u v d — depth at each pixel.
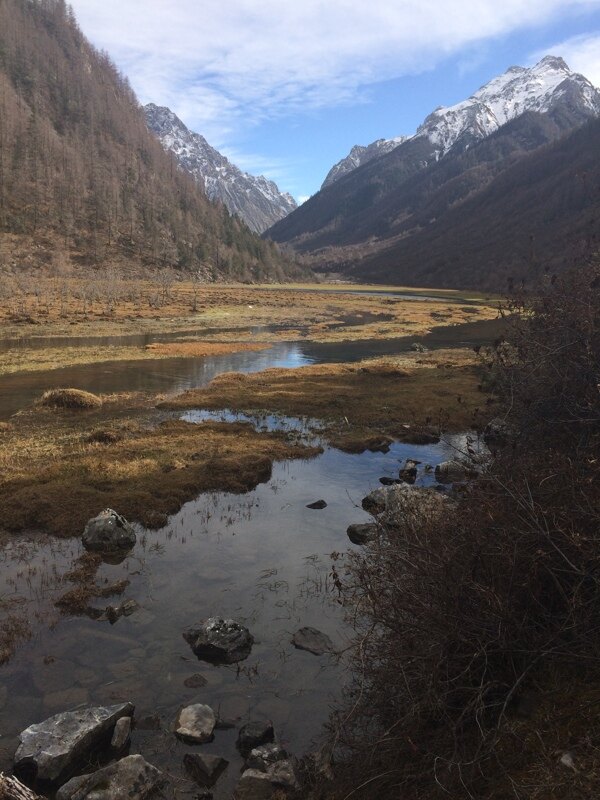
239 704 6.98
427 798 4.71
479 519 6.00
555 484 6.09
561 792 4.09
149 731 6.52
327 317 81.75
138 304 85.88
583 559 5.29
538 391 8.38
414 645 5.57
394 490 13.48
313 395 27.44
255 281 189.38
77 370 35.91
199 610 9.16
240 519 13.05
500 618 5.13
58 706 6.90
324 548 11.48
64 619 8.85
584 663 5.22
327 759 5.71
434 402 25.20
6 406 25.39
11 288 88.56
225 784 5.78
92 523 11.69
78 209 178.50
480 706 5.09
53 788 5.69
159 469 16.11
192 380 33.06
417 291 172.00
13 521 12.49
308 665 7.73
